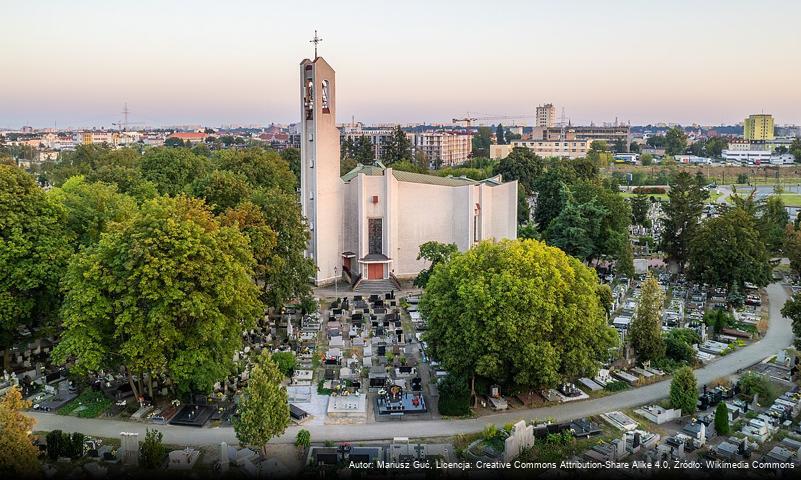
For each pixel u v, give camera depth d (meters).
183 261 61.53
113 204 88.25
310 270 95.88
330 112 115.00
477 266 69.12
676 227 130.00
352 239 120.56
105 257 62.84
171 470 52.94
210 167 142.62
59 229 77.25
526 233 135.62
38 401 65.62
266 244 85.31
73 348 59.47
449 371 68.31
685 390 65.00
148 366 60.38
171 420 61.78
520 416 64.50
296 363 75.44
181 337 61.72
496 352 63.84
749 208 137.12
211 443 57.94
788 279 129.38
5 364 72.88
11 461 45.22
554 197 155.12
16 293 71.75
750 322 98.75
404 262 122.38
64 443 54.72
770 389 70.50
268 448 57.47
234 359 77.38
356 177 117.81
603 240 130.88
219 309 64.62
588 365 65.38
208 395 65.94
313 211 114.50
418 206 121.75
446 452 57.03
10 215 72.25
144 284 59.69
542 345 62.59
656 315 77.44
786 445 59.38
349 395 68.50
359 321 94.94
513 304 64.00
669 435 61.12
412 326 94.00
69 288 64.06
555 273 67.12
